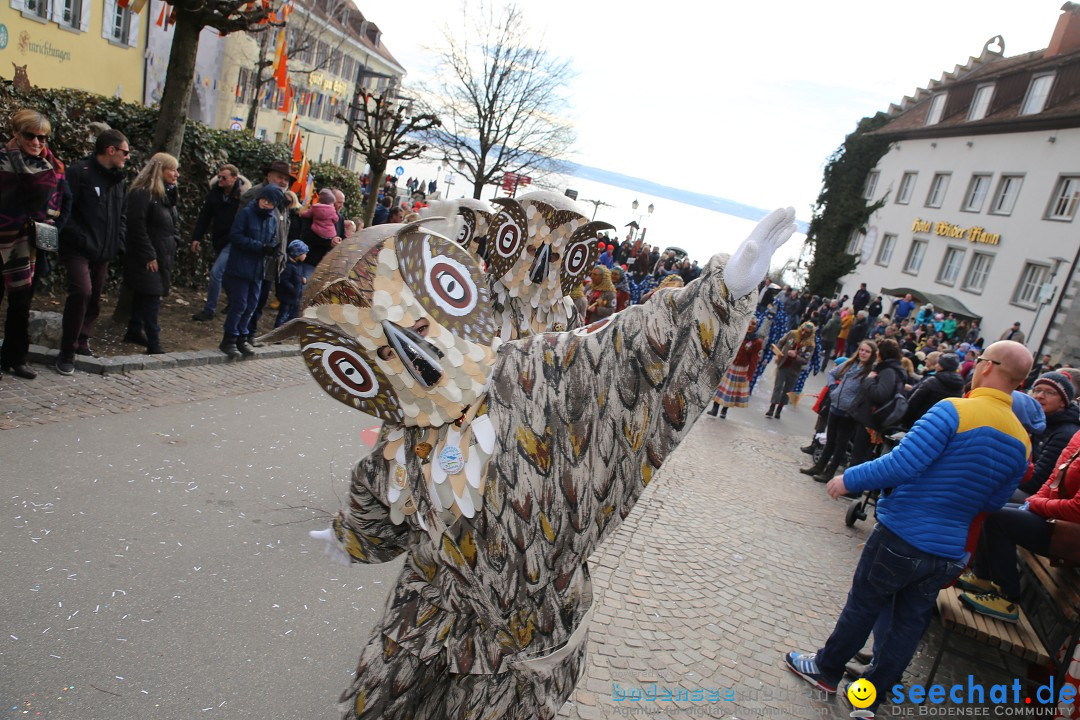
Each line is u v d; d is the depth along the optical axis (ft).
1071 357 77.41
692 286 5.62
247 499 13.56
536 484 5.71
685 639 12.69
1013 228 90.84
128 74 72.49
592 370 5.70
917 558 10.40
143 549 11.10
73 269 16.40
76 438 14.08
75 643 8.80
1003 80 100.99
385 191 71.61
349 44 128.26
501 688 6.18
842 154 128.26
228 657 9.30
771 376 58.54
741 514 20.85
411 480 5.98
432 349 5.67
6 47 56.13
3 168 14.23
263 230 21.56
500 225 10.28
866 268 122.31
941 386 22.74
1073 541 12.17
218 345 22.79
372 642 6.38
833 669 11.71
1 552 10.13
